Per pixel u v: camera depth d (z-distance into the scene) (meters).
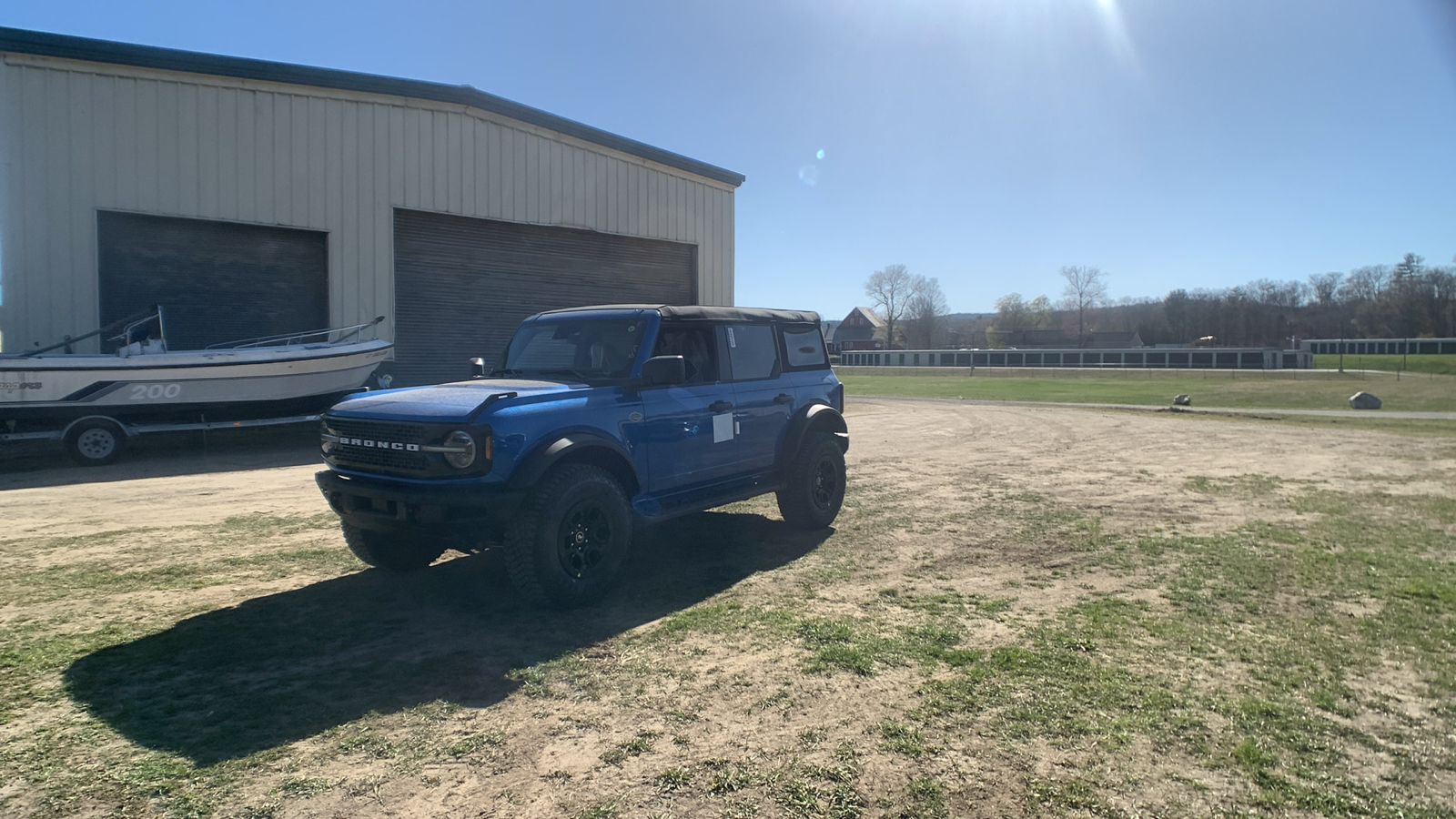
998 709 3.51
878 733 3.29
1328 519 7.86
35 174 12.65
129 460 12.38
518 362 6.27
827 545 6.73
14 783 2.87
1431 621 4.69
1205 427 19.48
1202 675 3.88
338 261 15.54
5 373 11.02
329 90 15.30
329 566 6.03
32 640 4.38
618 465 5.39
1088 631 4.52
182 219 13.98
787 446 6.87
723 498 6.20
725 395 6.30
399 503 4.66
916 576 5.75
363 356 14.41
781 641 4.38
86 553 6.40
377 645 4.33
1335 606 4.99
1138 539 6.95
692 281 22.28
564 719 3.44
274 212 14.77
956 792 2.84
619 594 5.30
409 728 3.34
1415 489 9.75
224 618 4.79
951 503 8.73
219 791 2.83
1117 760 3.06
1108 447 14.77
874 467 11.84
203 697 3.63
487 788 2.87
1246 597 5.19
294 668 4.00
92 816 2.66
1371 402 27.44
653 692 3.72
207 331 14.31
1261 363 62.72
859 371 75.44
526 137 18.19
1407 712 3.48
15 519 7.79
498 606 5.04
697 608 4.98
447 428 4.58
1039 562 6.14
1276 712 3.46
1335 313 110.06
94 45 12.87
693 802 2.78
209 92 14.09
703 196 22.28
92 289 13.16
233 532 7.19
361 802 2.78
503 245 18.09
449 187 16.94
